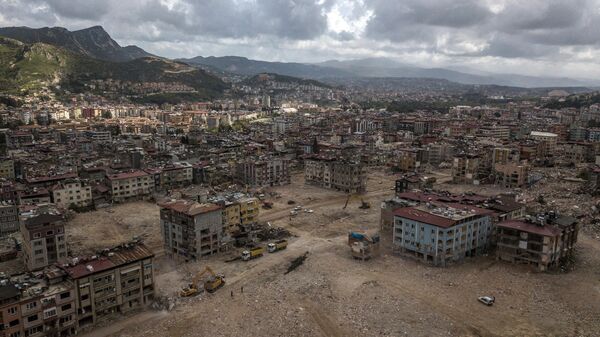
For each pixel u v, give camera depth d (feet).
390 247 560.20
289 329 376.48
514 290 440.45
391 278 468.75
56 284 368.27
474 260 516.32
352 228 639.35
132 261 399.65
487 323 383.04
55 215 497.46
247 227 595.06
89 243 577.84
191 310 407.44
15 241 563.07
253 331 374.43
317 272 484.33
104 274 382.42
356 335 367.45
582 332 370.53
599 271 485.56
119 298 396.16
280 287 449.89
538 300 421.59
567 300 422.41
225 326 381.40
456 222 499.10
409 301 420.36
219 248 542.16
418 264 505.25
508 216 573.74
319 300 423.64
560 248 497.46
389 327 377.91
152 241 591.37
